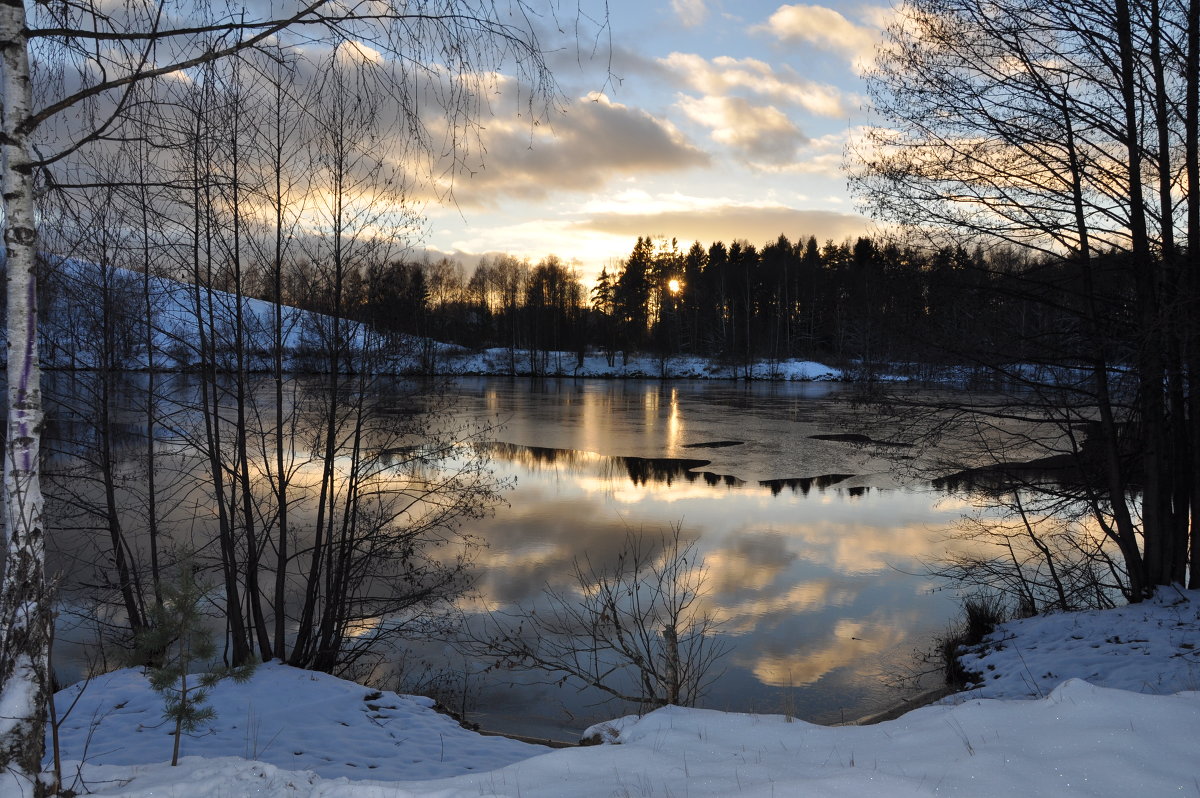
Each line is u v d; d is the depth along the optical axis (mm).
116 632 10664
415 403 10852
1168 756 3227
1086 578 11750
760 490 20234
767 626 10758
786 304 73688
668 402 45875
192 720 4422
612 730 5055
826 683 8992
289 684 8312
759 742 4293
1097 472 11188
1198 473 9742
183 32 3365
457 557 13805
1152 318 9102
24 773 3307
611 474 22500
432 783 3795
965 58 10078
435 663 9906
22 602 3383
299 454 20609
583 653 9945
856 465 24047
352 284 10070
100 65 3775
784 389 57375
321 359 10164
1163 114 9336
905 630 10648
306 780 3934
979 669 8703
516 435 30781
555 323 80250
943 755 3600
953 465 12516
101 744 6266
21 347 3365
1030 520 16078
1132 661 7707
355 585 10562
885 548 14758
